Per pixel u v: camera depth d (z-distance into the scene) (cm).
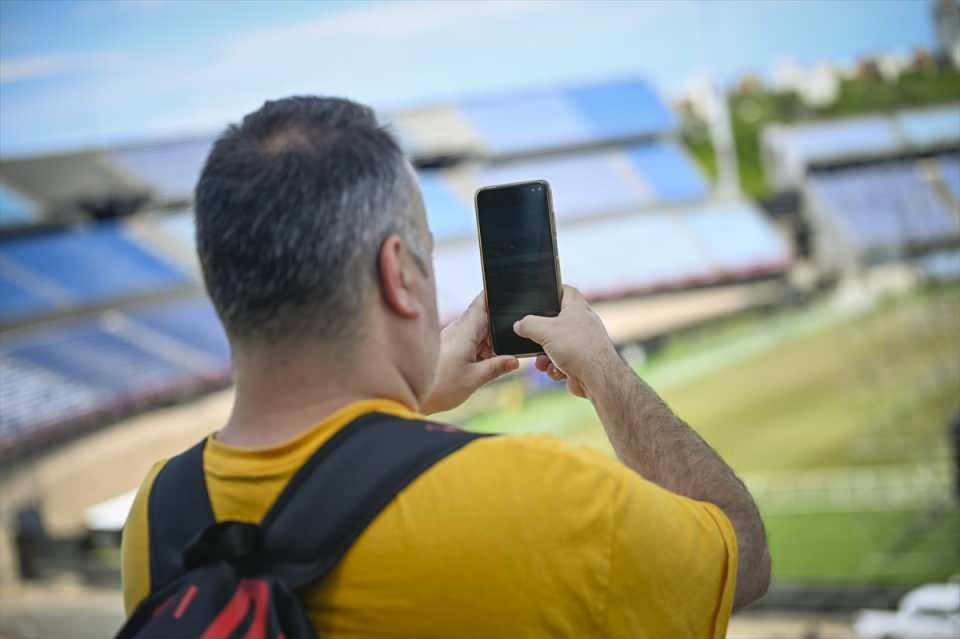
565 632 80
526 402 1455
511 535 80
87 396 1602
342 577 80
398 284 88
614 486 83
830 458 1259
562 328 107
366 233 86
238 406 92
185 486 90
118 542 1130
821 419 1348
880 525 1097
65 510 1316
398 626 79
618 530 82
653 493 87
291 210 83
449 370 118
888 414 1323
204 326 1766
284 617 77
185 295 1805
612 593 81
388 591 79
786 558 1057
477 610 79
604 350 107
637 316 1819
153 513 91
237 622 76
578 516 81
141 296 1788
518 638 79
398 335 90
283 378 88
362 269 86
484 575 79
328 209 83
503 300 113
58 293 1764
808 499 1184
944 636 798
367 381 89
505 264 113
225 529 81
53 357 1666
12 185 1823
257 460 86
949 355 1407
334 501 81
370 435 84
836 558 1037
